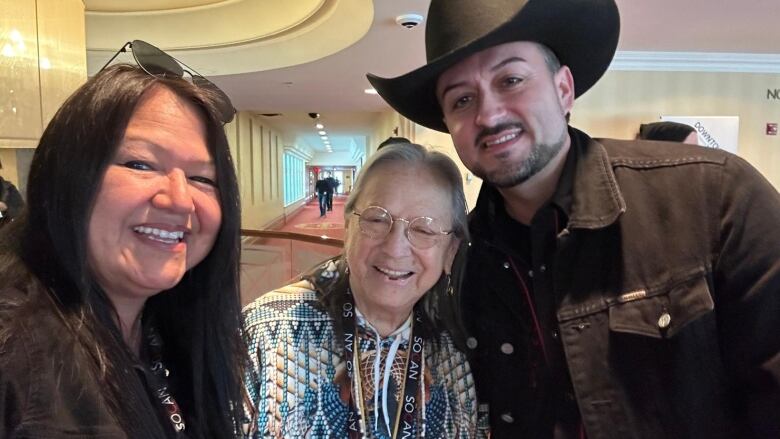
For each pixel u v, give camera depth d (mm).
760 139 5699
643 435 997
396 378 1170
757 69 5578
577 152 1155
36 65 2893
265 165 13734
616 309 1034
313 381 1101
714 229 991
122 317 896
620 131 5641
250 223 11203
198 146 831
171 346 1029
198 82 921
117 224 753
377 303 1112
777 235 939
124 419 729
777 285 920
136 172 764
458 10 1100
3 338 634
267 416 1054
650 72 5590
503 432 1193
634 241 1047
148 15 6020
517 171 1102
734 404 993
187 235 855
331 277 1205
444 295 1265
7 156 3020
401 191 1109
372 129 15602
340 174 36688
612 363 1026
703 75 5605
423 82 1187
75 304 724
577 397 1039
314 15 4883
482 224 1272
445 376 1220
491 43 1045
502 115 1083
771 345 923
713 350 976
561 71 1175
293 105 9305
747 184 993
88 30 6086
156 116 784
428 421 1164
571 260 1099
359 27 4219
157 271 795
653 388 997
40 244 732
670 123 3908
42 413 631
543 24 1058
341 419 1096
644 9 3973
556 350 1109
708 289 969
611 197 1068
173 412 928
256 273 4645
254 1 5625
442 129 1471
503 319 1218
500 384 1202
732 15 4117
